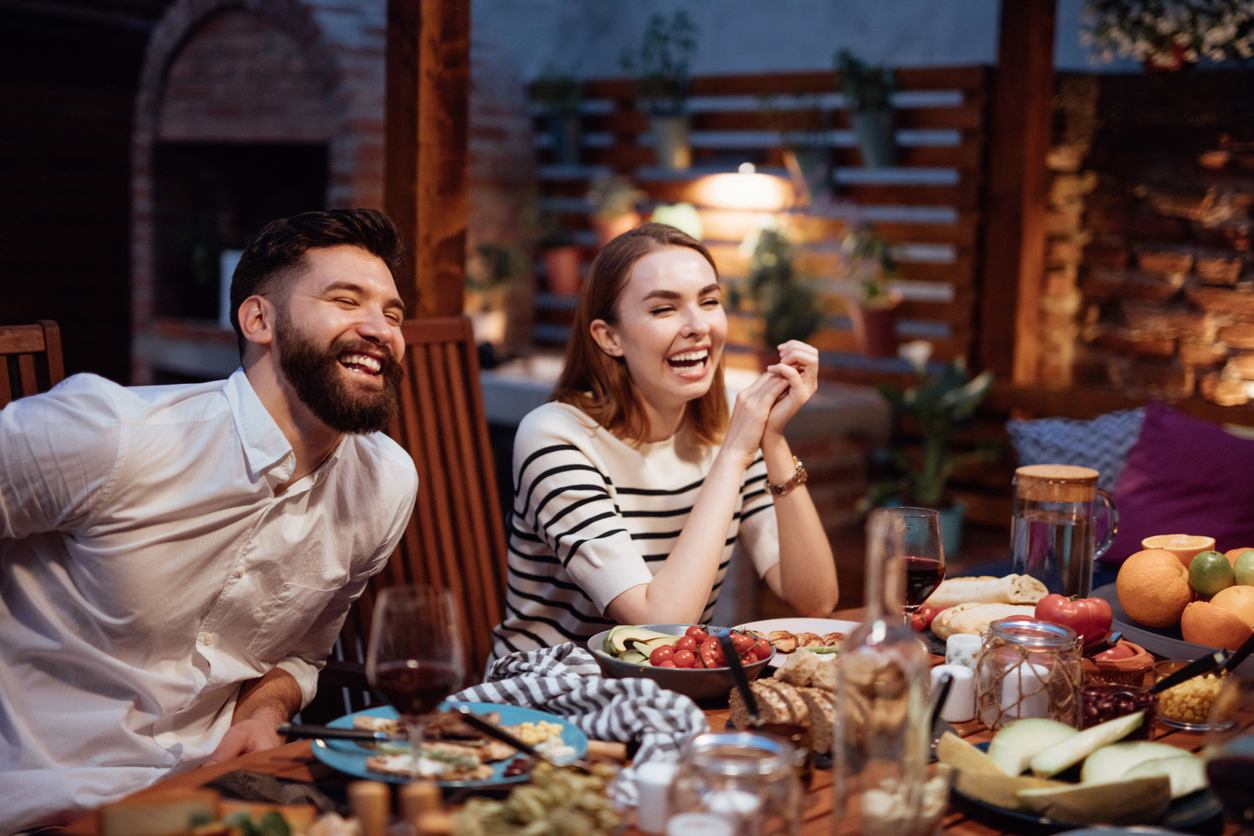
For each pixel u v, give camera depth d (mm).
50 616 1462
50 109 6059
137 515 1410
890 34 4500
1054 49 3824
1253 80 3531
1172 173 3740
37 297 6105
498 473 4426
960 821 1062
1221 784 948
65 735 1460
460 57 2449
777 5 4812
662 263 1757
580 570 1672
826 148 4250
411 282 2465
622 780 1058
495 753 1104
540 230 5211
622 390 1808
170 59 5555
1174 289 3771
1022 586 1583
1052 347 4020
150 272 5770
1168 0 3523
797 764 1043
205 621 1500
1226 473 2621
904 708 939
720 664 1316
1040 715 1238
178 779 1082
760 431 1739
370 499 1583
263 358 1458
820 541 1814
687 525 1680
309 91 4930
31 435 1363
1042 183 3859
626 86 4895
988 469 4004
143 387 1485
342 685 1694
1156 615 1538
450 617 990
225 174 5973
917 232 4152
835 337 4430
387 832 919
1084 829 997
